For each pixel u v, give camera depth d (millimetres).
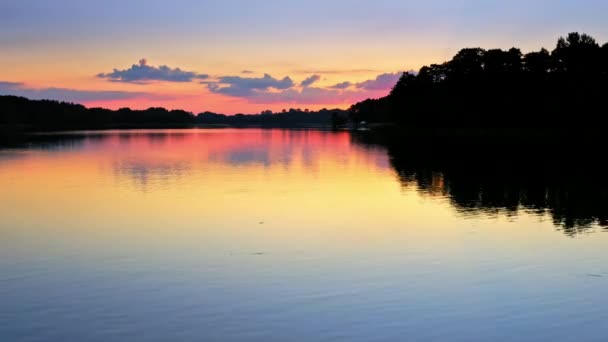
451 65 116500
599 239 20891
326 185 36250
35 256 18922
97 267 17625
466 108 106562
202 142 94000
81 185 36219
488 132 103375
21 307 14234
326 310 13945
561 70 91438
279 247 19969
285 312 13836
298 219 24906
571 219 24562
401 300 14594
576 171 43156
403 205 28516
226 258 18547
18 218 25391
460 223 23906
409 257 18609
